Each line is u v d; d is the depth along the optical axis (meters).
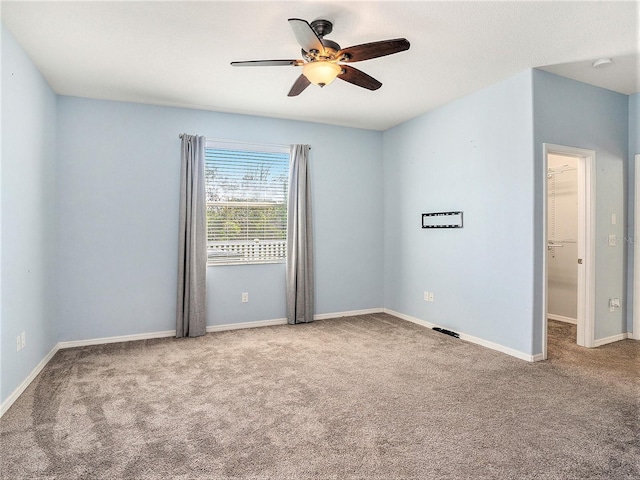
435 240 4.41
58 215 3.78
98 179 3.94
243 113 4.50
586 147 3.62
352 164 5.17
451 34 2.68
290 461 1.90
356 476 1.79
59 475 1.79
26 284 2.88
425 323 4.59
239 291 4.55
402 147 4.96
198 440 2.10
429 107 4.32
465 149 3.97
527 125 3.31
